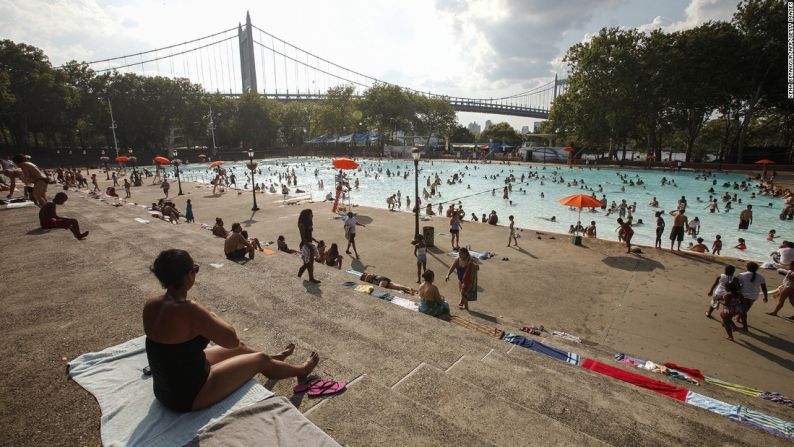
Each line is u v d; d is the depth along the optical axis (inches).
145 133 2687.0
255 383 112.4
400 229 669.3
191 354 97.5
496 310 361.4
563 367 165.5
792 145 1995.6
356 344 160.6
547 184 1530.5
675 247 690.8
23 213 425.4
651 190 1357.0
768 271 445.1
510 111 6003.9
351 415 111.3
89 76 2482.8
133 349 132.3
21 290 193.5
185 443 90.2
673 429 129.6
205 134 3041.3
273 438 93.6
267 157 3102.9
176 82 2736.2
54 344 140.3
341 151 3307.1
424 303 271.9
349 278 318.7
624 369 224.2
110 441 90.9
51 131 2431.1
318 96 5265.8
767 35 1665.8
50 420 100.9
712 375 262.4
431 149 3166.8
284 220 741.9
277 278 245.9
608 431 125.0
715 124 2620.6
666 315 347.6
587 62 2026.3
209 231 487.8
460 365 155.3
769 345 296.0
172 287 98.7
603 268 468.4
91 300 181.0
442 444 101.3
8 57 2012.8
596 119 2058.3
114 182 1327.5
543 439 109.8
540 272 457.7
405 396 121.0
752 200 1139.3
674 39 1862.7
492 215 767.1
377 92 2938.0
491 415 119.2
